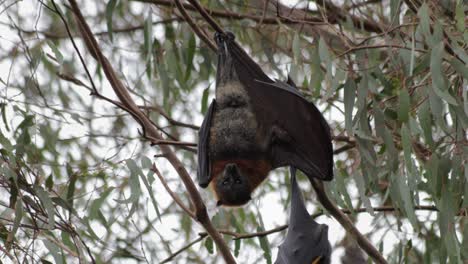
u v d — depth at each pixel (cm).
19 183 1077
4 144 1072
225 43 1245
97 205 1141
